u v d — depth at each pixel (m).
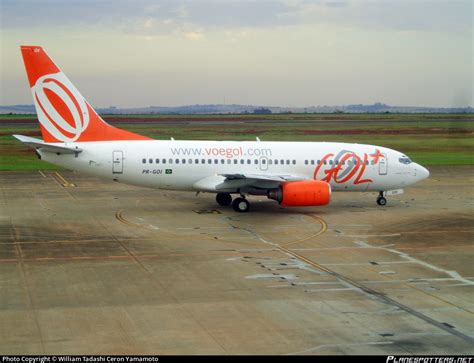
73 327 20.08
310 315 21.47
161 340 19.02
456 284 25.62
